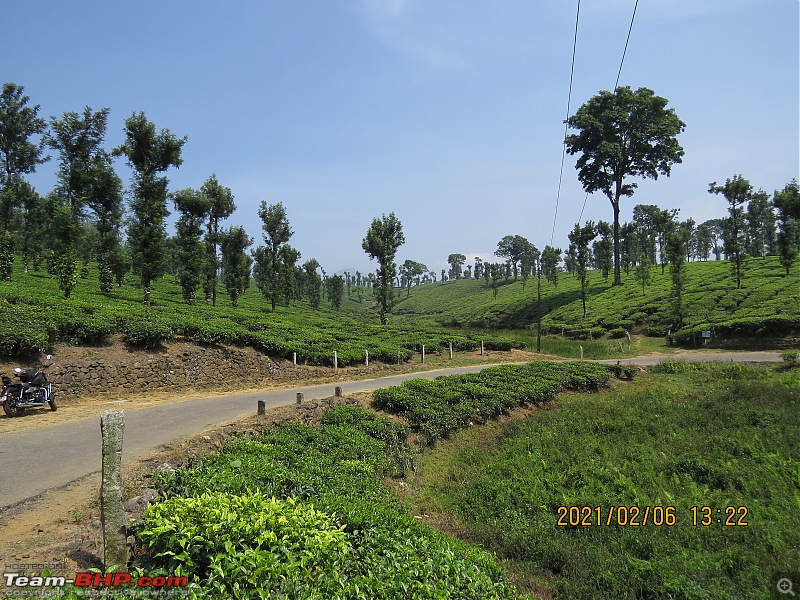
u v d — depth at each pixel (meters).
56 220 27.48
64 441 10.17
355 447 11.92
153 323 19.42
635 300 53.94
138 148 29.31
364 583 5.34
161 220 30.78
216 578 4.78
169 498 6.92
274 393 18.50
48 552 5.53
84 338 17.48
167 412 13.80
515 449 14.70
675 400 20.06
